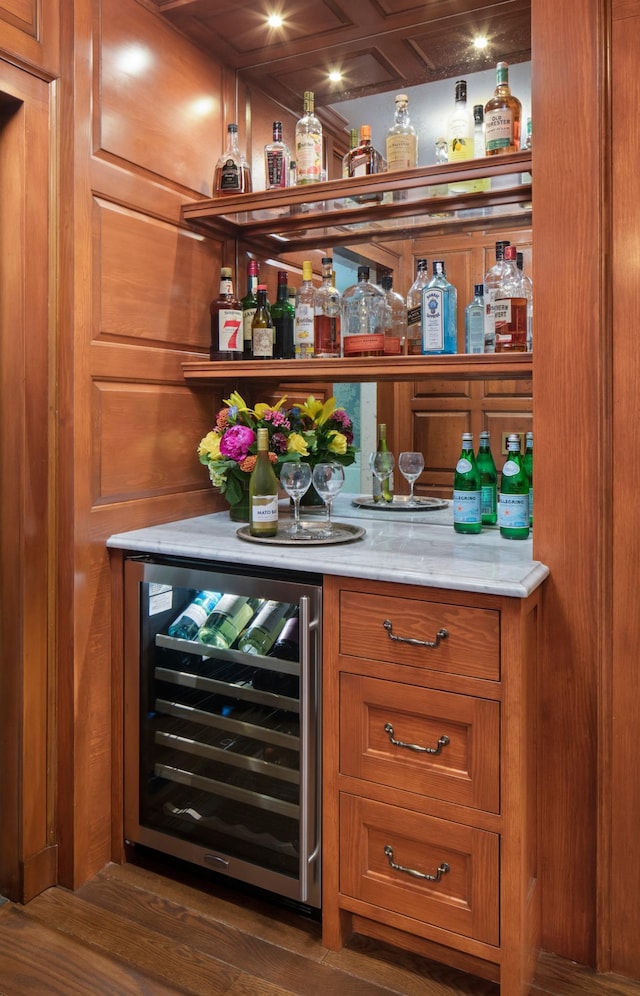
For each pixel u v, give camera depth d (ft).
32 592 5.71
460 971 5.09
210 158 7.25
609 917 5.08
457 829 4.79
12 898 5.78
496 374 6.35
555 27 4.95
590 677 5.02
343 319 7.10
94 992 4.83
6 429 5.63
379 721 5.07
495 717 4.61
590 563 4.99
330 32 6.81
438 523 7.02
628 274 4.85
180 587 6.05
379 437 7.36
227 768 5.97
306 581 5.33
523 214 6.43
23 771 5.70
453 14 6.54
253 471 6.21
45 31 5.52
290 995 4.83
